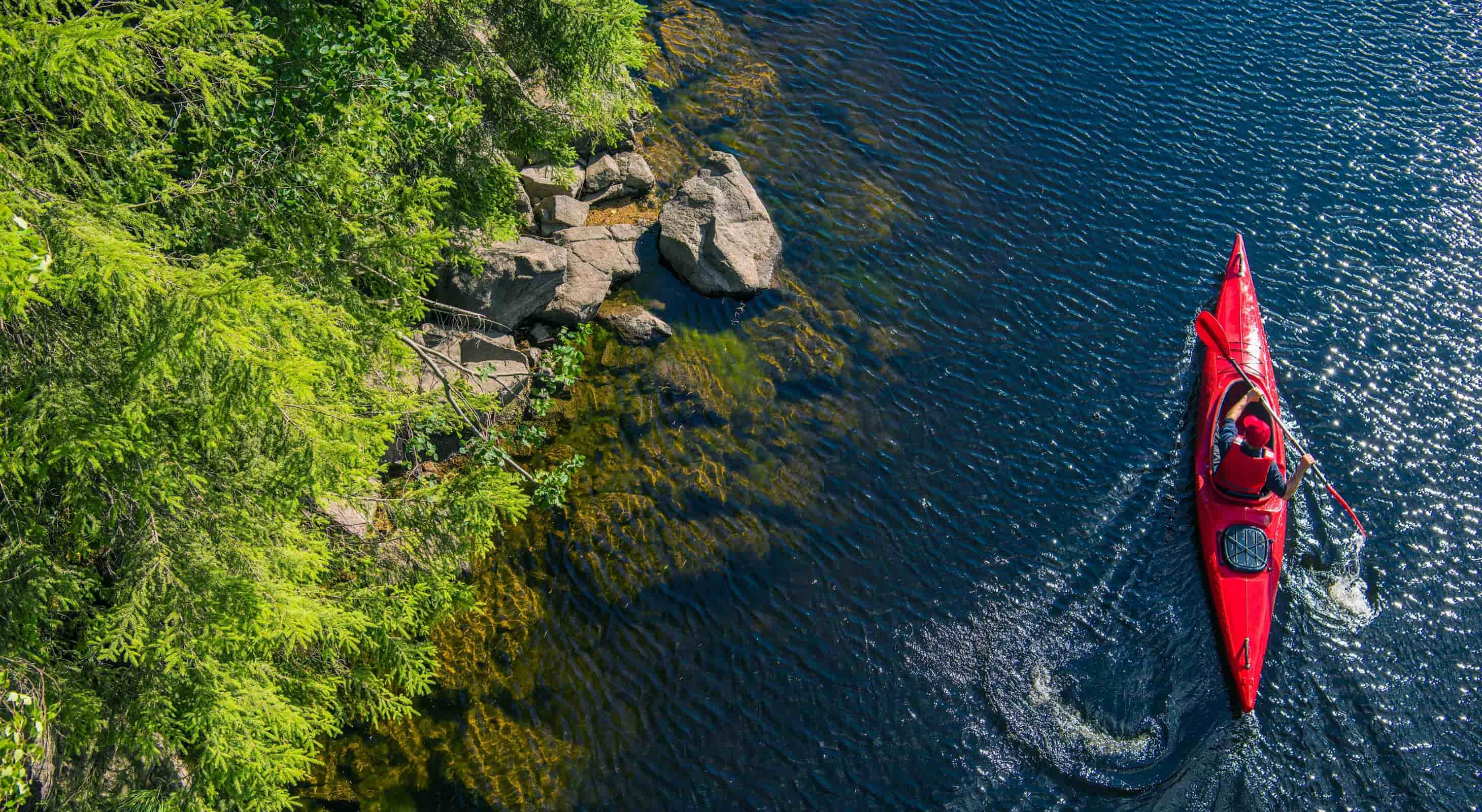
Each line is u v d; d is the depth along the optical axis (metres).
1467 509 11.26
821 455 11.57
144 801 6.78
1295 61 16.77
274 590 6.68
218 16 6.30
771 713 9.69
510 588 10.37
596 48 10.82
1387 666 10.08
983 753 9.50
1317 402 12.16
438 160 10.12
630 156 14.01
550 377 11.71
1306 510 11.25
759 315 12.83
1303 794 9.27
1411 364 12.57
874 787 9.27
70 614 7.17
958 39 16.77
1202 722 9.73
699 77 15.60
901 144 14.98
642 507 11.01
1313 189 14.69
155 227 6.76
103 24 5.47
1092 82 16.22
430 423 9.88
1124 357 12.66
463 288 11.68
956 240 13.82
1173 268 13.66
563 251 12.27
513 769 9.25
